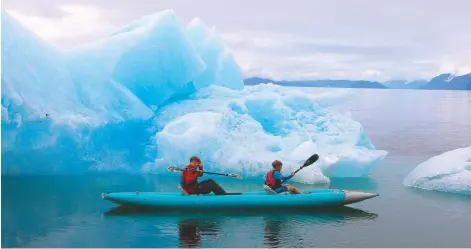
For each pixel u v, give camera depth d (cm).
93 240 754
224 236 777
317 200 944
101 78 1361
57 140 1269
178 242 746
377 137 2128
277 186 957
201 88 1580
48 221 855
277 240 763
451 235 804
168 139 1311
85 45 1405
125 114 1362
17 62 1243
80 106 1323
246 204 923
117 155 1363
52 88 1297
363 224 859
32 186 1146
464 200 1050
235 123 1410
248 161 1297
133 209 933
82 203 986
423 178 1192
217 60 1659
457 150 1243
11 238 762
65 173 1314
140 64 1425
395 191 1149
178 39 1451
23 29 1291
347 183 1259
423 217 911
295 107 1546
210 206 918
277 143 1374
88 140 1300
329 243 753
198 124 1327
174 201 911
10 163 1272
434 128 2366
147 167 1346
